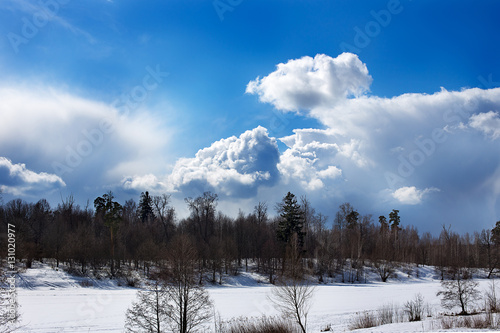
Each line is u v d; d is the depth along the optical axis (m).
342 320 35.47
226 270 77.25
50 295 49.59
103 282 62.34
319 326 32.44
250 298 50.47
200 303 29.39
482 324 23.69
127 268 72.38
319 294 56.69
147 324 27.95
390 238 102.44
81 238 68.50
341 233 103.44
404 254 104.12
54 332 29.52
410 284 80.12
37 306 41.00
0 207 76.44
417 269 97.06
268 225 98.12
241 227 89.31
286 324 28.70
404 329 23.73
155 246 68.00
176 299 28.19
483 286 64.25
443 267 89.06
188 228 91.19
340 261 90.19
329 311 40.56
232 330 28.11
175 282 28.50
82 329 30.62
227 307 42.56
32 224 78.31
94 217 94.62
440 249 104.12
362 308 43.22
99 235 87.94
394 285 76.19
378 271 91.00
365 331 24.62
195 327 29.94
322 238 90.62
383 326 26.75
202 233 89.19
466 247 105.94
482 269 99.69
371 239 105.81
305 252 79.19
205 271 73.50
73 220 86.62
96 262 69.25
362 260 92.31
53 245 70.69
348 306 44.78
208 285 68.06
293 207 82.81
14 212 77.06
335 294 57.00
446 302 47.75
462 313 37.31
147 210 101.44
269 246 79.69
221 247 74.69
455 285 40.88
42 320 33.91
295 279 32.16
